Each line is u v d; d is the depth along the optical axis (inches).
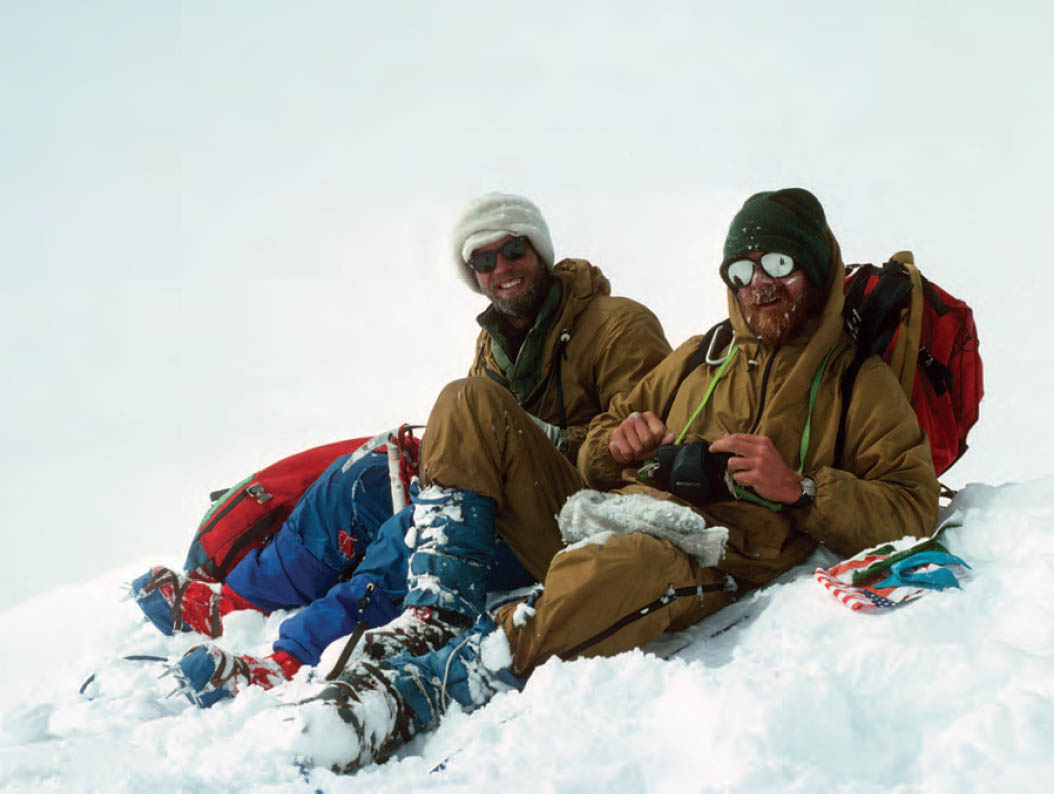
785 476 130.6
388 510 159.2
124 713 117.6
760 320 141.1
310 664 135.6
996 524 130.7
